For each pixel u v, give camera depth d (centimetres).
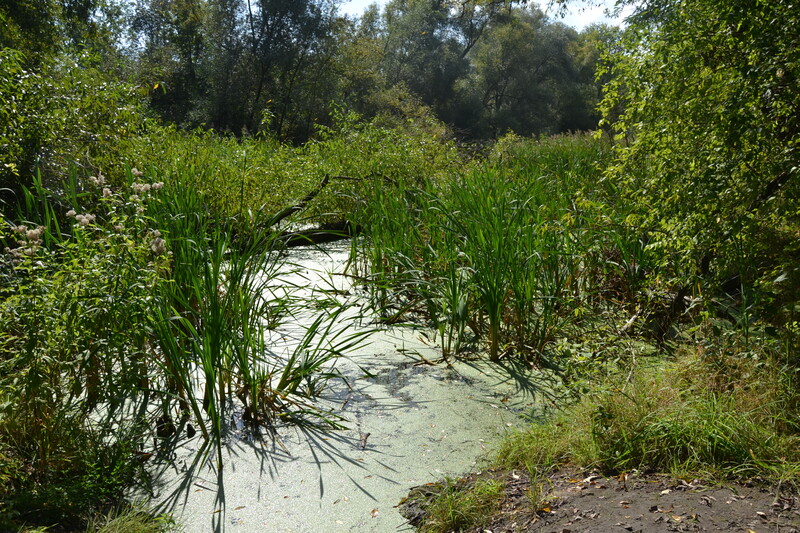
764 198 420
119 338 385
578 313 530
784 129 381
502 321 593
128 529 301
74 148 740
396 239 713
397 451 390
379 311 637
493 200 701
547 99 5897
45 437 349
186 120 3516
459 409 445
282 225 970
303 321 622
